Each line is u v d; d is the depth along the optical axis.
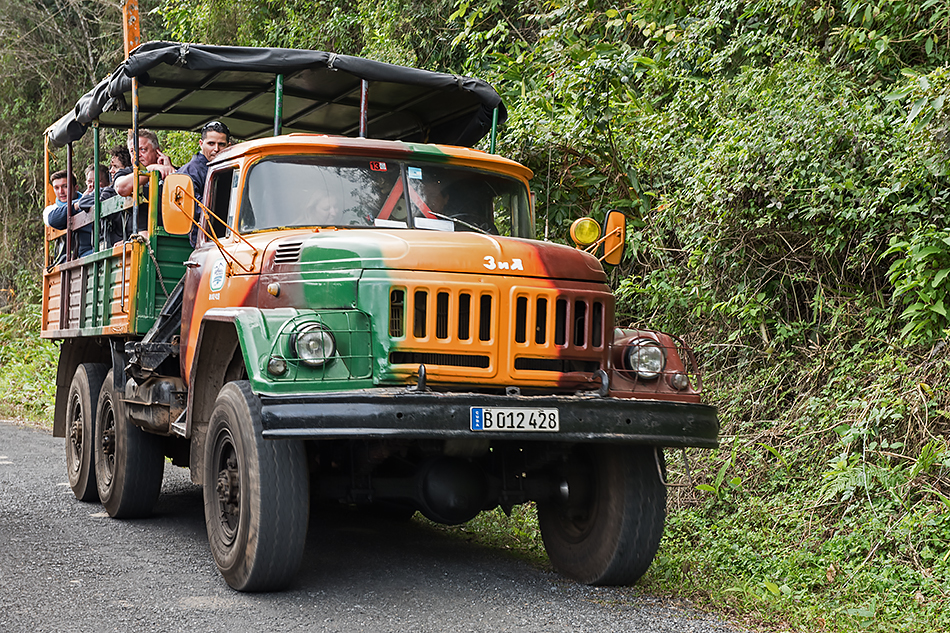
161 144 16.52
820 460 6.93
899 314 7.35
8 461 9.79
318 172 5.90
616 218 6.06
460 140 7.96
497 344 4.95
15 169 21.12
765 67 8.77
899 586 5.43
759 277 8.07
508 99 9.89
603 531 5.38
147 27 20.19
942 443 6.35
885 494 6.34
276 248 5.34
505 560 6.05
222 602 4.85
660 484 5.38
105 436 7.38
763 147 7.44
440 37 12.67
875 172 7.18
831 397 7.28
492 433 4.64
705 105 9.08
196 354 5.60
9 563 5.53
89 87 21.02
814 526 6.36
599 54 9.40
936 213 6.93
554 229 9.19
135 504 6.99
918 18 8.08
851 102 7.45
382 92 7.44
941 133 6.56
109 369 8.06
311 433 4.51
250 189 5.87
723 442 7.44
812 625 4.84
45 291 9.50
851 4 8.16
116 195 7.93
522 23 12.60
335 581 5.32
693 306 8.49
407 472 5.52
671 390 5.23
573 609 4.93
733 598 5.21
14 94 20.89
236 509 5.15
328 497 5.38
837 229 7.41
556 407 4.76
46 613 4.58
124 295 6.91
